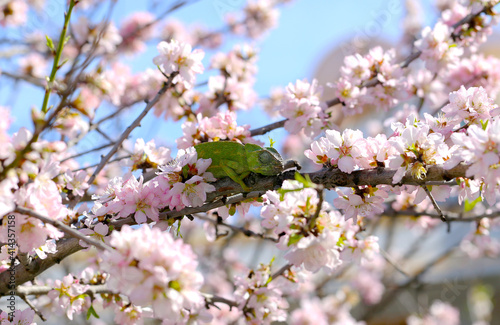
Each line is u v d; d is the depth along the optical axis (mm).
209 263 2529
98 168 1390
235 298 1427
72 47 1933
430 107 1819
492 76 1661
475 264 3100
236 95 1604
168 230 1296
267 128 1499
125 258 1144
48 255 1284
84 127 1512
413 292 2887
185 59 1410
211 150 1294
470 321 2980
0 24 1939
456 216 1581
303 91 1486
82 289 1359
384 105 1563
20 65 2123
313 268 1241
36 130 1150
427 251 3133
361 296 2895
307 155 1280
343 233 1299
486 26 1624
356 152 1254
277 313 1417
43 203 1205
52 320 1927
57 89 1325
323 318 2277
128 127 1405
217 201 1291
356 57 1561
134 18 2381
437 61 1588
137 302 1134
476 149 1174
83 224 1312
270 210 1250
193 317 1335
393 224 2674
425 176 1219
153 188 1285
